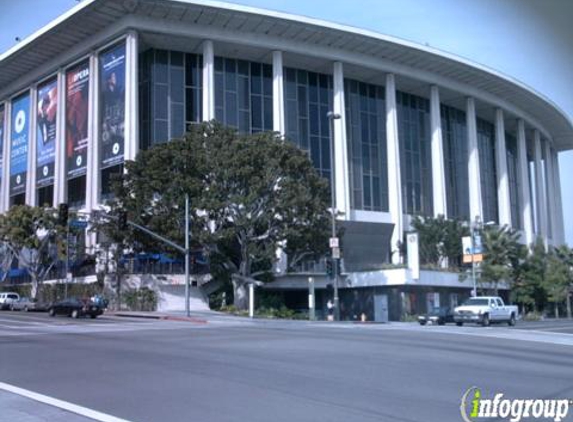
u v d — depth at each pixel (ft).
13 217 204.54
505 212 274.98
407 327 122.72
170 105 205.26
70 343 76.18
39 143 238.89
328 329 109.70
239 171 157.17
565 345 80.12
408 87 248.52
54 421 31.58
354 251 215.92
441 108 266.36
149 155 168.35
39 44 219.41
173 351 64.80
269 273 173.37
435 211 242.58
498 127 279.69
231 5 196.85
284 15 202.90
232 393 39.11
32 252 214.28
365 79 238.48
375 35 216.74
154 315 155.22
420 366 52.60
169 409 34.30
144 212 165.99
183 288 186.29
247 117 214.48
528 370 51.47
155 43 205.87
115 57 205.98
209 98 202.90
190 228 160.86
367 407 34.76
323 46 219.41
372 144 235.81
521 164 297.12
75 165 218.38
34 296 211.82
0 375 47.96
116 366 52.42
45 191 234.17
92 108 211.82
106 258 188.75
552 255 249.75
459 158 268.62
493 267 204.44
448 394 38.93
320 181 166.09
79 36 213.87
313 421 31.30
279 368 50.72
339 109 221.66
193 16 199.82
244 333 94.53
